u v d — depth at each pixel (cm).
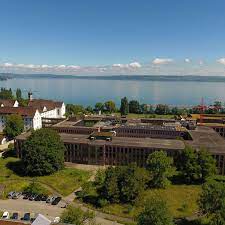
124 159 15150
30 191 12069
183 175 13362
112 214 10469
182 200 11281
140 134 18575
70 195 11950
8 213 10312
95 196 11738
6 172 14275
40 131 14512
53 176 13788
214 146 14988
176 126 19688
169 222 8525
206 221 9744
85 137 16575
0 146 18512
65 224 7450
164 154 12544
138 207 10856
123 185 11094
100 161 15425
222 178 13525
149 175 12181
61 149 14662
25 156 13800
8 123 19788
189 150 13012
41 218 7438
